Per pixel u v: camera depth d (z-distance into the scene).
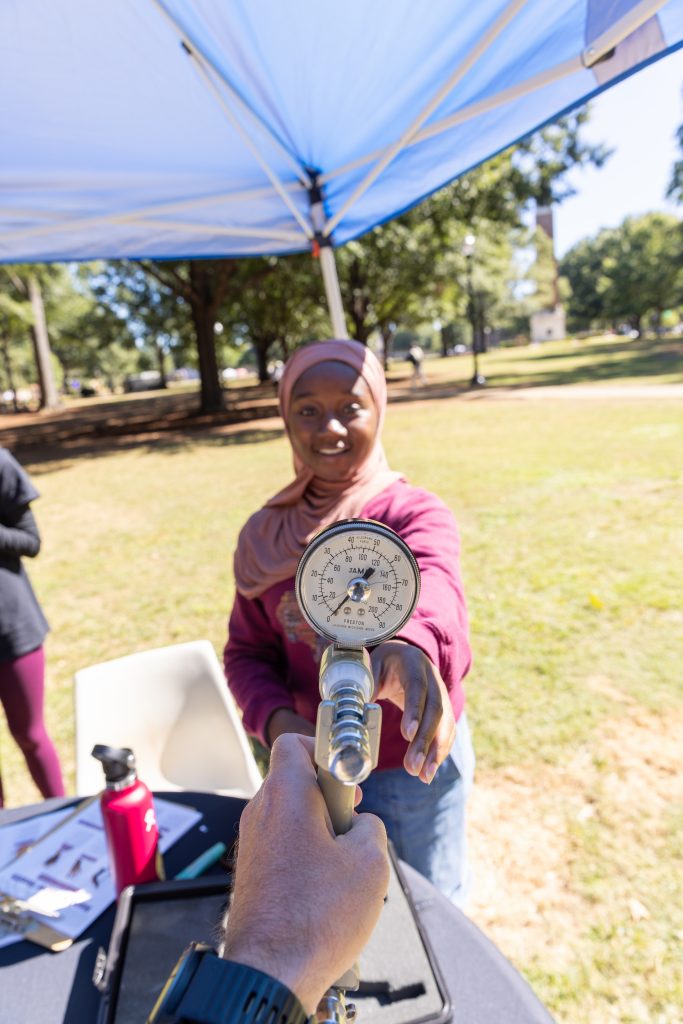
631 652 4.05
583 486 7.67
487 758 3.24
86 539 7.77
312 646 1.67
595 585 5.01
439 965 1.29
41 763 2.72
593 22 1.83
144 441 17.22
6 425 28.94
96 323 37.75
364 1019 1.14
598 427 11.43
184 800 1.83
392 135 2.85
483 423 13.43
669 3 1.61
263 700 1.66
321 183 3.27
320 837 0.54
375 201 3.35
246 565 1.76
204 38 2.11
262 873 0.53
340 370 1.62
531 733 3.39
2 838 1.74
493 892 2.55
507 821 2.88
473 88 2.39
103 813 1.43
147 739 2.46
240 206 3.46
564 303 84.31
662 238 61.12
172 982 0.50
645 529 6.07
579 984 2.18
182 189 3.24
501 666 4.01
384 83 2.41
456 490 7.96
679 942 2.28
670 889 2.49
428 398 20.45
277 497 1.75
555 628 4.42
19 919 1.44
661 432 10.28
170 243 3.73
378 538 0.59
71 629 5.18
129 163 2.94
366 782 1.63
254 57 2.19
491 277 30.97
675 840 2.70
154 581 6.08
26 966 1.34
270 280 23.72
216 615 5.20
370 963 1.23
